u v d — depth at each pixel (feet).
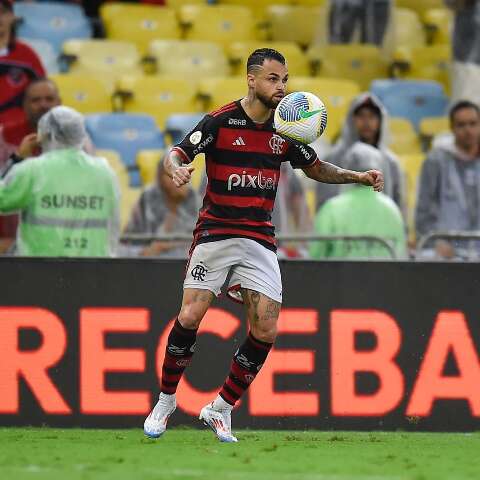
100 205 101.96
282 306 96.48
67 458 72.64
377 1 176.04
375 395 96.89
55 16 165.17
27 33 163.22
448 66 175.22
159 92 158.71
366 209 111.04
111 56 163.02
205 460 71.92
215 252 76.79
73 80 155.63
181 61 166.40
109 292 95.91
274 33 177.47
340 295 96.89
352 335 96.84
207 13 173.47
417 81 168.86
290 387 96.27
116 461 71.00
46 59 160.04
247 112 76.23
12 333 95.35
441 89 168.55
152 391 96.02
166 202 120.78
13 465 68.90
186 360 79.05
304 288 96.63
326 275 96.78
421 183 134.92
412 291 97.30
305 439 88.53
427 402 97.14
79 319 95.71
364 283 96.99
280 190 124.36
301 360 96.43
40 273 95.55
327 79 167.73
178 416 96.02
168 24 172.04
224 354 96.53
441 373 97.35
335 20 176.45
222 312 96.58
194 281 77.41
